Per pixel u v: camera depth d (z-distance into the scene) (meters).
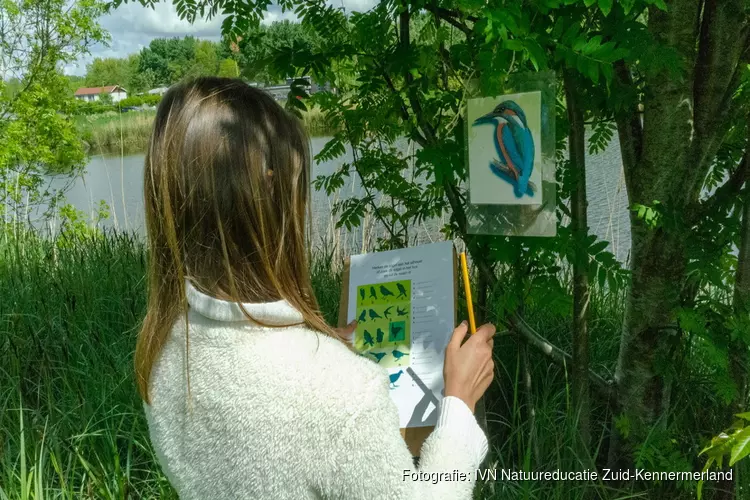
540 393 2.77
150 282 1.00
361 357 0.91
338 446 0.80
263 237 0.91
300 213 0.98
